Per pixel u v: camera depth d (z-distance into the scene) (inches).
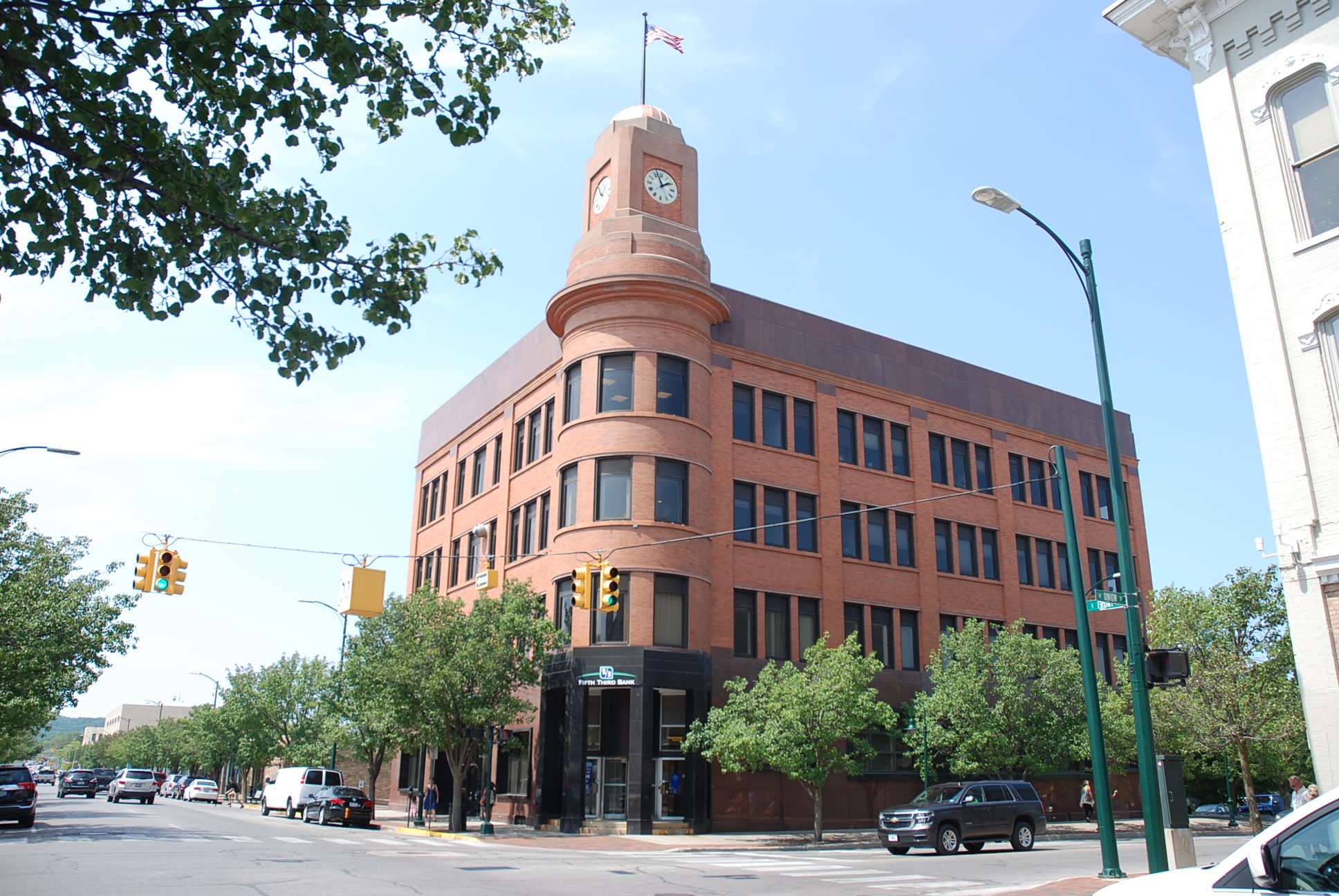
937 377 1734.7
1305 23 593.6
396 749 1733.5
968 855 940.6
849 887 637.3
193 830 1153.4
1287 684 1086.4
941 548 1665.8
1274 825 218.1
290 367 341.1
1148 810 564.7
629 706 1304.1
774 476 1493.6
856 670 1176.2
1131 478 1990.7
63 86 286.2
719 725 1211.2
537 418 1640.0
